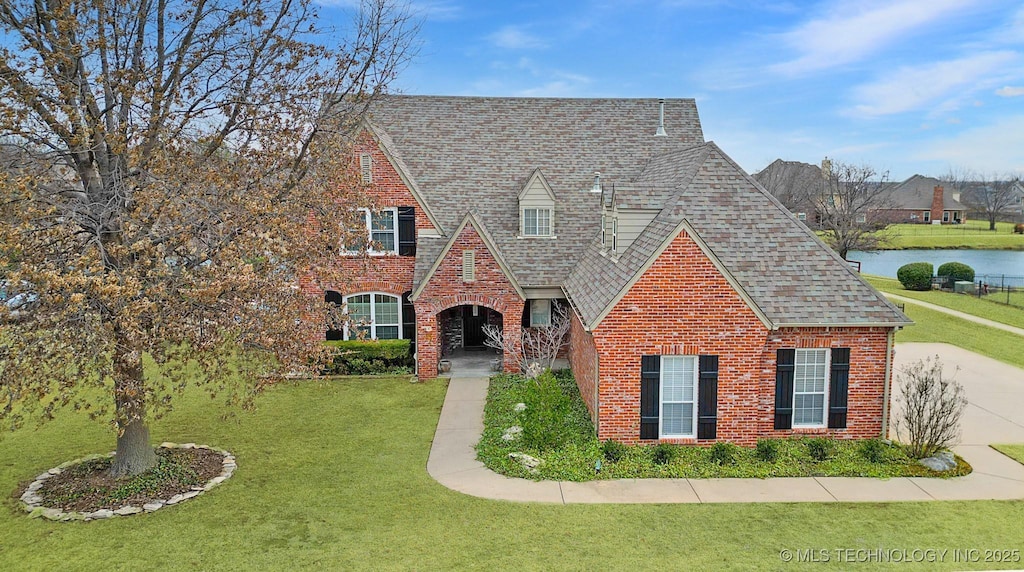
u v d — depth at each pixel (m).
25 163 12.84
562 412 16.98
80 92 12.98
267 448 16.92
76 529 12.78
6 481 14.96
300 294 14.78
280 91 15.59
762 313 16.14
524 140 28.45
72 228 12.28
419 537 12.42
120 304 11.58
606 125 29.19
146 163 13.70
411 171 27.03
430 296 23.17
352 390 21.94
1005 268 63.06
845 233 51.72
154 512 13.45
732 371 16.44
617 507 13.63
